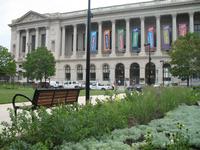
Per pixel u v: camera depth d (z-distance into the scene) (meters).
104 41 99.88
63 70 108.88
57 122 7.39
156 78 89.44
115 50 98.75
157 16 91.00
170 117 12.51
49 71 83.12
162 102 14.70
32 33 118.69
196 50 62.75
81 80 102.88
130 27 99.12
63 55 109.19
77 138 7.52
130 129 9.30
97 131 8.32
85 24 104.56
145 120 11.66
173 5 88.19
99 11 99.19
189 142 7.64
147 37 94.06
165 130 9.66
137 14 93.75
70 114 8.27
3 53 69.50
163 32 90.12
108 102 11.91
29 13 117.00
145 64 92.06
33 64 82.00
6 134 7.38
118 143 7.52
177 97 18.09
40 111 7.93
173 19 88.88
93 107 10.17
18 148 6.41
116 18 97.06
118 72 97.88
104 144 7.29
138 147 7.36
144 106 12.41
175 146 6.88
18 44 121.38
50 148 6.92
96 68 101.25
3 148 6.53
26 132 7.41
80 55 105.75
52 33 110.69
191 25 86.31
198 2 85.25
